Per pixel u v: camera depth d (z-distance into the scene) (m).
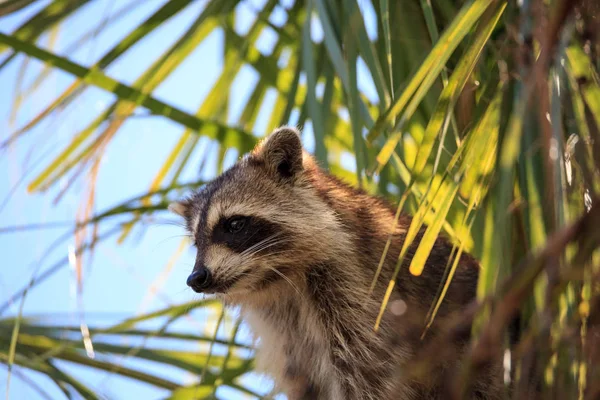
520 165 4.10
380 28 6.11
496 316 3.12
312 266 6.26
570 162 3.94
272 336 6.42
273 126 7.40
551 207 3.79
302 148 6.53
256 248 6.30
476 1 3.98
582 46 4.10
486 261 3.61
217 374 6.02
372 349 5.89
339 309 6.07
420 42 6.06
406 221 6.37
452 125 5.19
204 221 6.49
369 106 6.74
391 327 5.83
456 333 3.72
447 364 5.45
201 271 6.22
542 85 3.57
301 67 6.49
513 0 4.61
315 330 6.21
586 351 3.49
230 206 6.45
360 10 5.43
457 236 4.65
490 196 4.16
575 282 3.60
